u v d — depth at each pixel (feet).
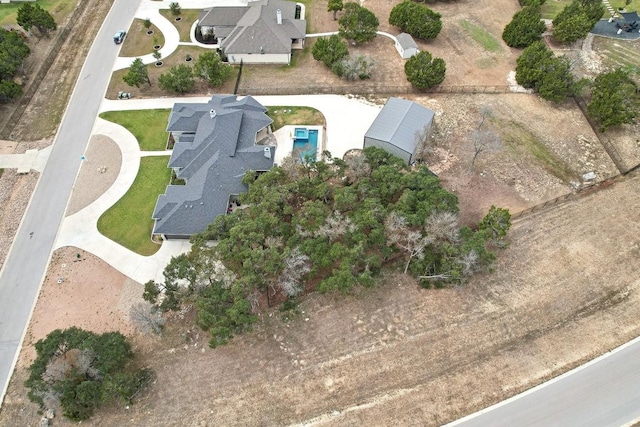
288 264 132.05
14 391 129.18
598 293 143.95
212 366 131.03
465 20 253.03
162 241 160.56
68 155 187.73
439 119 199.52
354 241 139.23
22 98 209.97
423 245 136.67
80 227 165.07
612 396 121.90
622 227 160.56
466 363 129.70
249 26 223.92
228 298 129.49
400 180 151.64
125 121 200.75
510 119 200.03
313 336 136.15
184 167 173.68
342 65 211.41
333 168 171.12
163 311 134.92
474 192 172.96
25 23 230.48
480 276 148.15
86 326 140.87
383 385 126.31
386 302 142.82
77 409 118.42
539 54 205.57
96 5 265.75
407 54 227.61
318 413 121.80
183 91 212.23
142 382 128.06
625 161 183.93
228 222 145.69
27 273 153.48
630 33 244.63
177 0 266.77
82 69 225.35
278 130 196.44
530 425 117.91
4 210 170.60
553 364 128.77
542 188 174.50
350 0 267.59
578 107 205.87
